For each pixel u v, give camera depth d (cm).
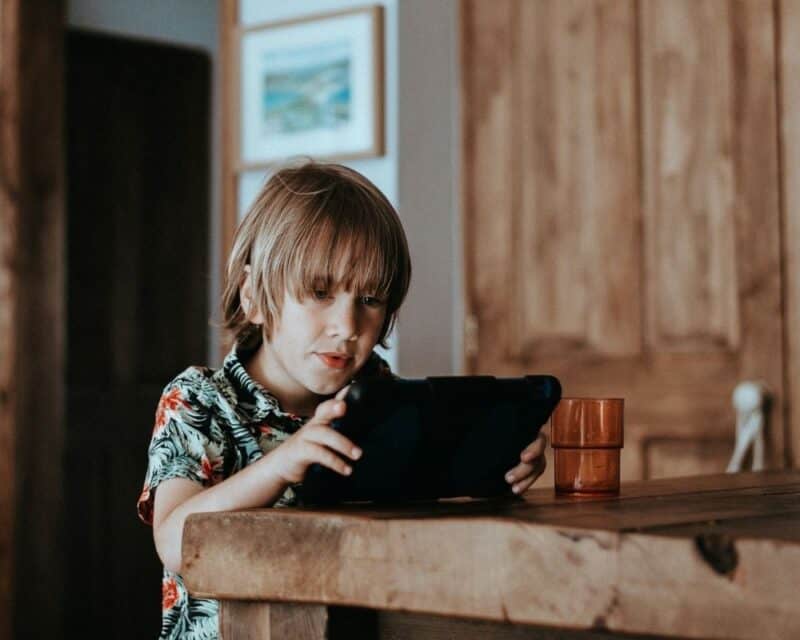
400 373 281
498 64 289
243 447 133
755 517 92
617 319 272
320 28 295
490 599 87
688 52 263
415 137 288
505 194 288
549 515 93
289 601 98
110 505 411
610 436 120
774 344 251
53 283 341
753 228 254
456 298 295
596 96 275
